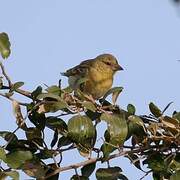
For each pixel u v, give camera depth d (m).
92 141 7.61
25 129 7.81
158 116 7.86
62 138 7.80
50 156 7.72
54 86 7.79
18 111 7.69
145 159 7.78
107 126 7.35
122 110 7.90
